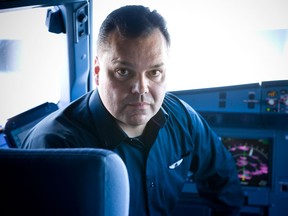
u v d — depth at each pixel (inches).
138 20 36.9
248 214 88.2
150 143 49.9
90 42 77.8
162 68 39.2
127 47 36.9
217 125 85.0
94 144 46.9
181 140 55.3
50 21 72.2
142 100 39.6
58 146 43.2
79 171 26.3
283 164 82.5
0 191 28.4
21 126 62.6
